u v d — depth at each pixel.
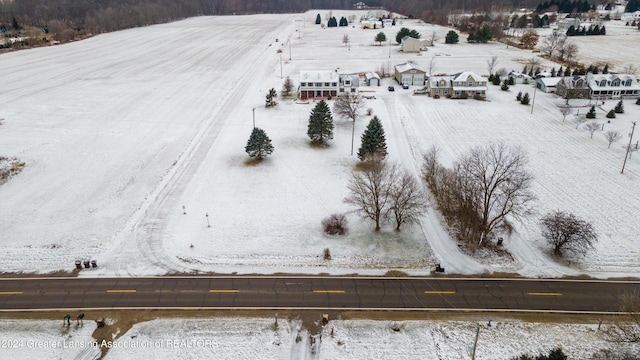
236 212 60.12
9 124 93.12
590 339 39.53
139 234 55.09
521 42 183.38
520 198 61.62
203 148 81.31
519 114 101.25
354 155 78.69
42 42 198.12
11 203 62.44
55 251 51.84
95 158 77.00
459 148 81.88
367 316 42.41
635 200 62.62
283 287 46.12
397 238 54.50
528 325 41.28
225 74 139.50
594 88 111.12
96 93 117.94
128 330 40.41
